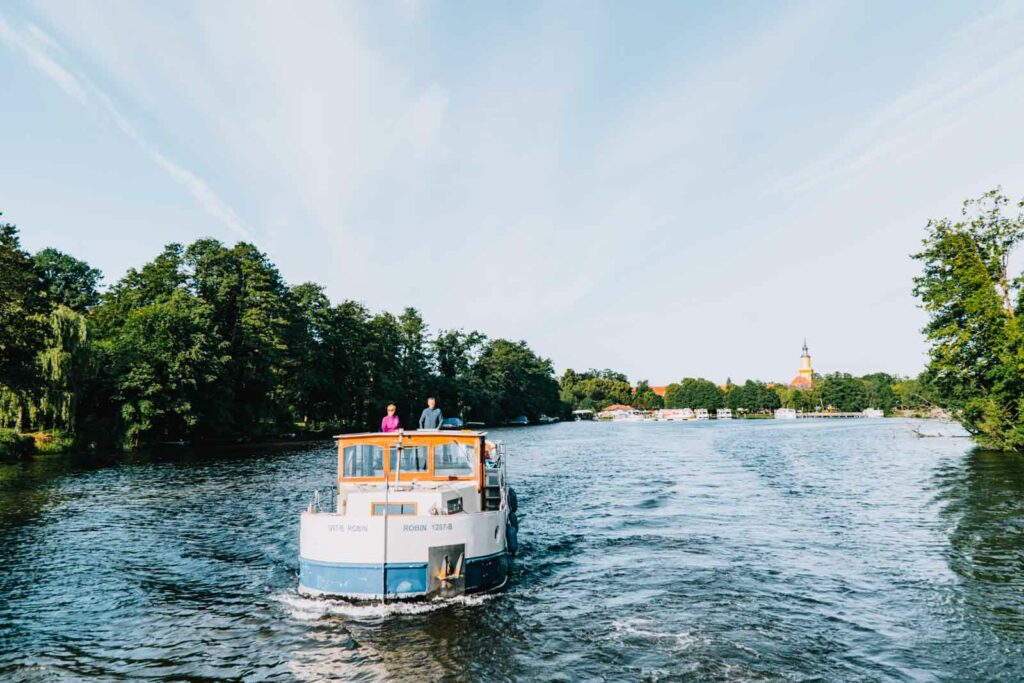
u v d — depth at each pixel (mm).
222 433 60906
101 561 14914
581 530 18094
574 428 113438
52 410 45062
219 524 19281
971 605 11203
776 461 39562
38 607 11648
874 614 10812
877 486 26359
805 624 10375
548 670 8688
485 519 11695
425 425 15203
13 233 39625
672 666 8805
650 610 11039
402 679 8461
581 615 10781
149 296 63125
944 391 43438
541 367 167750
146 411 51406
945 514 19562
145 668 8969
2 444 41031
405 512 11508
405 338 102812
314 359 76250
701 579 12914
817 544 15891
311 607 11219
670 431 92562
